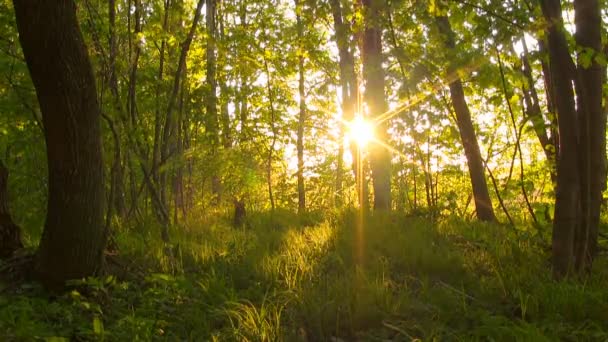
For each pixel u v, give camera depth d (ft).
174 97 23.98
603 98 21.93
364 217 28.50
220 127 38.81
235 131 41.37
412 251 22.06
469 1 21.45
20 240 19.99
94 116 17.08
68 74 16.14
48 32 15.61
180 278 17.65
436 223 28.91
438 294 17.42
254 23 39.19
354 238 24.03
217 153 36.99
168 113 24.06
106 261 19.77
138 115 27.55
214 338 13.93
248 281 19.60
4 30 22.24
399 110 30.68
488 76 22.90
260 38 38.96
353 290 17.11
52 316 15.14
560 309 15.70
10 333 12.85
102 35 24.67
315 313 15.78
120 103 23.25
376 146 34.30
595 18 20.08
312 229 29.45
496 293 17.85
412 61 25.58
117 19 28.71
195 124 35.83
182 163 28.30
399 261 21.59
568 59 18.71
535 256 21.67
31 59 15.89
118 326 14.37
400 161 35.06
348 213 31.99
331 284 18.40
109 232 19.70
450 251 22.70
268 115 43.06
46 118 16.47
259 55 38.60
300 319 15.90
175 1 25.18
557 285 17.07
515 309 16.35
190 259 22.49
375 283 17.81
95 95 17.13
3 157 29.27
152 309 15.79
